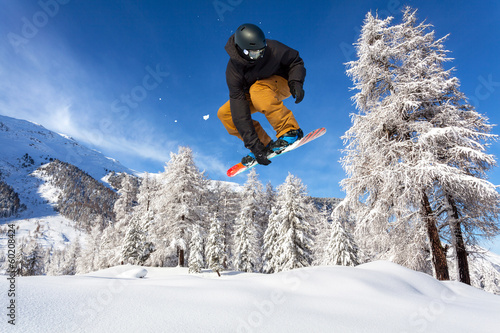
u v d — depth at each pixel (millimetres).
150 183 30062
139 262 24125
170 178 23047
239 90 2082
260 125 2480
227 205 31500
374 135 10461
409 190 8664
